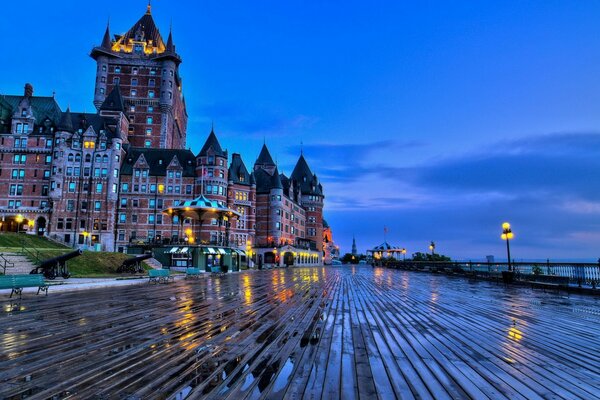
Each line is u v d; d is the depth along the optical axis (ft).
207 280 102.12
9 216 236.84
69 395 17.04
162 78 309.01
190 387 18.15
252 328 32.63
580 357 23.81
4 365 21.53
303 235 390.42
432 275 136.98
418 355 24.08
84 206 239.71
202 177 255.09
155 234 250.16
